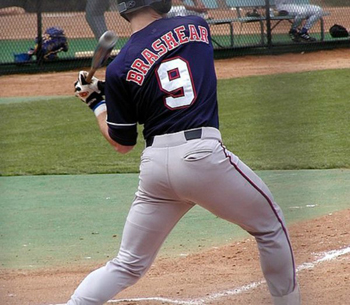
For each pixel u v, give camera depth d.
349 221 22.56
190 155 12.42
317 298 15.77
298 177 30.09
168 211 13.12
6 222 24.91
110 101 12.99
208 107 12.82
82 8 77.88
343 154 34.25
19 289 17.72
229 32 75.31
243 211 12.98
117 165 34.84
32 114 49.28
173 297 16.75
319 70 59.88
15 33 81.88
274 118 43.66
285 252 13.31
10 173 33.62
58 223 24.61
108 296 13.20
